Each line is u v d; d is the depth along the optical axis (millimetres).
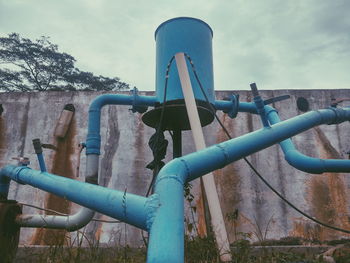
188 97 3125
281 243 7320
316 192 7969
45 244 7129
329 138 8477
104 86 26906
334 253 3469
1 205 3615
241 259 2760
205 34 3934
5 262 3490
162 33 3938
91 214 3879
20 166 4004
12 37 24750
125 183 8055
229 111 4793
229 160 2152
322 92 8891
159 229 1512
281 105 8719
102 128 8555
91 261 3186
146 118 3945
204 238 2938
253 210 7797
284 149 4645
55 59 25672
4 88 24578
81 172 8133
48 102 8891
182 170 1814
